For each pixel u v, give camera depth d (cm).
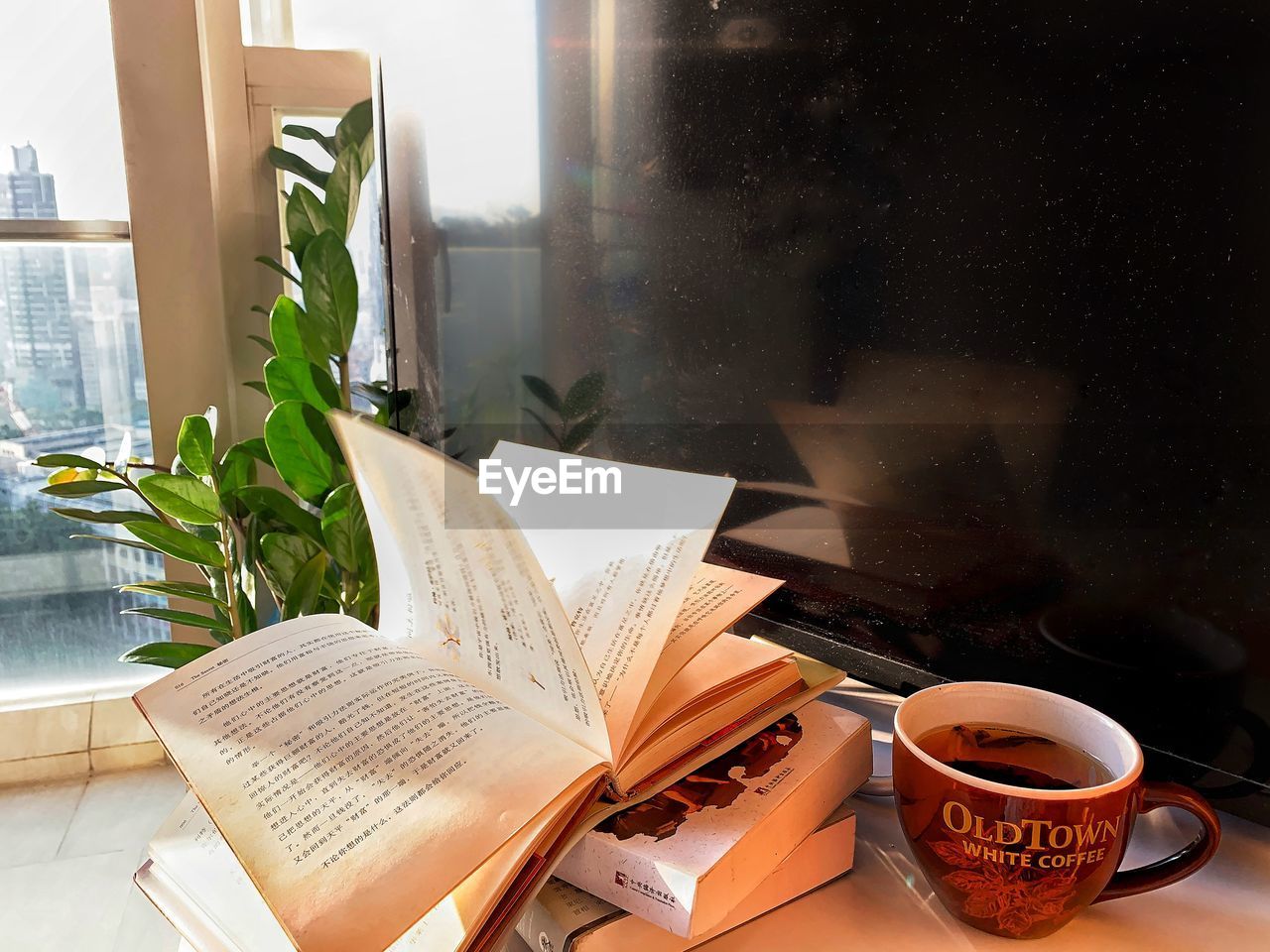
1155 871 38
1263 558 39
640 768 36
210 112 108
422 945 31
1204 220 38
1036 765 38
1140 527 43
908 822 37
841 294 51
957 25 44
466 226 78
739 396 59
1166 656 43
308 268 95
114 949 89
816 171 51
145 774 121
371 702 37
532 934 38
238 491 90
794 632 59
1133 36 39
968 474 48
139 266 107
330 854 30
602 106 63
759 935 39
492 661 39
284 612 86
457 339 82
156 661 92
